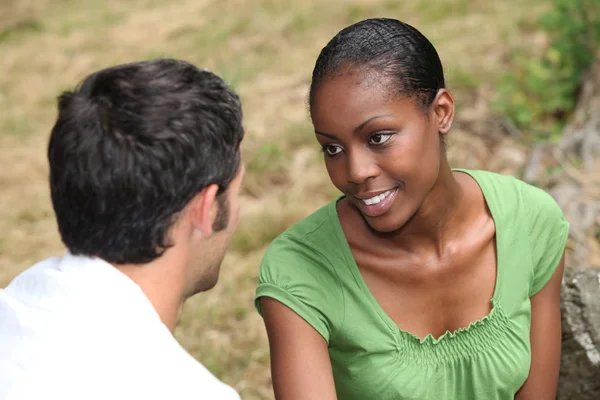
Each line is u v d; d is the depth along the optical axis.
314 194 6.76
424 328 2.72
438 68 2.49
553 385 2.96
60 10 12.58
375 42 2.37
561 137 6.46
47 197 7.54
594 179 5.70
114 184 1.94
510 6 9.52
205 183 2.04
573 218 5.27
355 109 2.36
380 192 2.45
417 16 9.73
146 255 2.03
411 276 2.68
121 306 1.93
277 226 6.29
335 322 2.65
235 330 5.39
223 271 5.95
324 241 2.67
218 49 9.87
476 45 8.63
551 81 7.52
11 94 9.77
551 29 8.32
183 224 2.08
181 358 1.92
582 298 3.53
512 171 6.45
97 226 1.98
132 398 1.84
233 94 2.13
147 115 1.95
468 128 7.18
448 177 2.64
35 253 6.76
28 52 10.88
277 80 8.91
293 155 7.39
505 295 2.74
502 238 2.74
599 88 7.03
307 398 2.56
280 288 2.60
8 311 1.98
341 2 10.41
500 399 2.79
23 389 1.85
